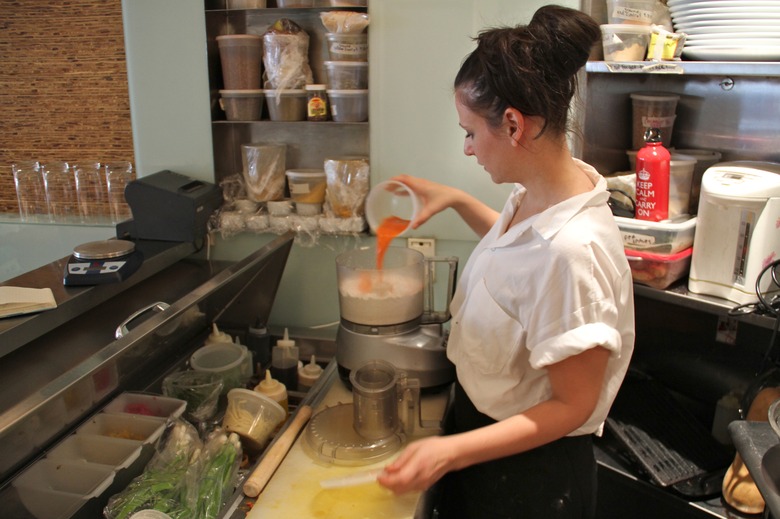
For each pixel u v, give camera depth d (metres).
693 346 1.84
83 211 2.12
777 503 0.95
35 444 1.18
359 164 1.85
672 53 1.57
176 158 1.97
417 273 1.53
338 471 1.29
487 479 1.28
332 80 1.83
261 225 1.93
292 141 2.03
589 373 1.06
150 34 1.88
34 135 2.16
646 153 1.56
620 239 1.14
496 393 1.23
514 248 1.16
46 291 1.38
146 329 1.14
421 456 1.01
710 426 1.84
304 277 2.00
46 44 2.05
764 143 1.70
